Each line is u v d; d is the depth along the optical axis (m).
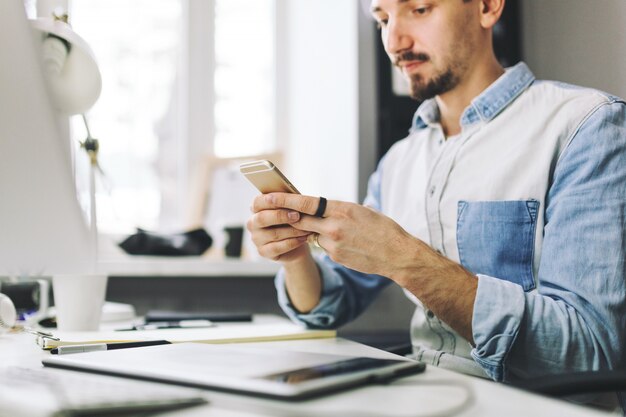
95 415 0.36
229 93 2.03
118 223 1.89
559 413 0.39
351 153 1.63
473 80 1.08
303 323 1.06
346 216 0.80
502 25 1.56
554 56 1.35
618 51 1.07
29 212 0.65
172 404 0.39
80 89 0.90
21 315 1.08
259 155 1.93
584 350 0.75
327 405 0.40
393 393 0.45
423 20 1.05
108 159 1.91
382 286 1.21
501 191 0.98
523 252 0.95
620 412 0.83
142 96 1.96
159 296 1.67
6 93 0.63
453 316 0.80
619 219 0.81
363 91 1.62
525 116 1.01
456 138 1.08
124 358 0.55
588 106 0.92
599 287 0.78
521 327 0.76
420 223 1.12
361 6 1.62
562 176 0.89
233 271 1.61
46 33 0.85
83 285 0.95
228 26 2.04
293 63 2.03
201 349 0.62
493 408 0.40
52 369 0.54
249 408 0.39
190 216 1.88
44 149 0.65
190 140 1.97
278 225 0.88
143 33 1.96
